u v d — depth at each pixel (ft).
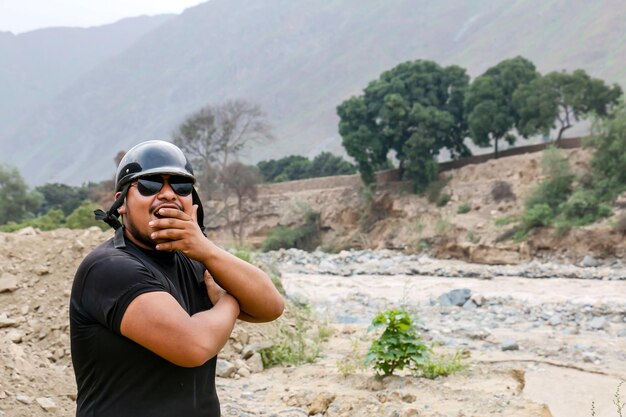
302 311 41.27
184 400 8.55
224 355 28.71
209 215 244.42
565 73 197.26
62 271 31.53
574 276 103.35
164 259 8.96
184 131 254.27
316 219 225.35
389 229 200.44
